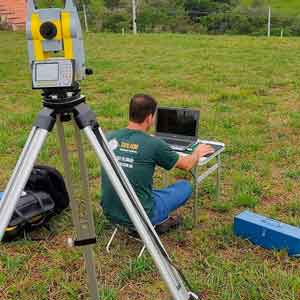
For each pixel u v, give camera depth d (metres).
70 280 3.40
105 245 3.78
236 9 29.17
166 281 1.77
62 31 1.79
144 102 3.46
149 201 3.49
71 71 1.77
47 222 4.08
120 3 28.33
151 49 16.39
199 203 4.54
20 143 6.45
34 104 8.98
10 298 3.22
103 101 9.04
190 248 3.75
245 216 3.91
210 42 18.03
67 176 2.18
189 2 29.06
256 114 7.78
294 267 3.46
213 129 6.94
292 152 5.91
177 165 3.52
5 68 13.00
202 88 9.95
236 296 3.12
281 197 4.69
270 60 13.53
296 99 8.95
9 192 1.69
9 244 3.83
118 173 1.87
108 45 17.58
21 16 23.38
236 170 5.35
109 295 3.15
